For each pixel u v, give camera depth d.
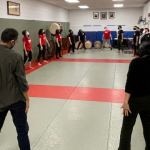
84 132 2.87
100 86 5.13
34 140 2.68
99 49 13.33
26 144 2.11
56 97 4.33
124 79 5.76
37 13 9.59
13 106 1.97
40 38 7.88
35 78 5.95
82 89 4.89
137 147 2.50
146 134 1.98
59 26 10.15
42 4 10.16
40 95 4.46
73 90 4.82
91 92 4.66
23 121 2.05
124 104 1.88
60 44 9.73
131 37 14.02
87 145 2.56
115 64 7.98
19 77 1.92
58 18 12.80
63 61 8.82
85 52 11.87
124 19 14.29
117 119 3.26
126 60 8.89
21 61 1.95
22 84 1.95
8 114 3.50
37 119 3.29
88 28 14.93
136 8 13.91
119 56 10.10
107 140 2.66
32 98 4.28
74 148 2.50
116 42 13.70
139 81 1.81
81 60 9.03
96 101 4.08
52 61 8.86
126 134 2.01
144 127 1.98
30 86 5.15
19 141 2.09
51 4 11.44
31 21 8.81
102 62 8.47
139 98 1.83
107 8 14.24
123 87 5.03
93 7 13.43
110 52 11.69
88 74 6.39
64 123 3.14
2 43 1.96
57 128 2.99
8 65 1.88
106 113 3.50
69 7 13.32
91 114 3.46
